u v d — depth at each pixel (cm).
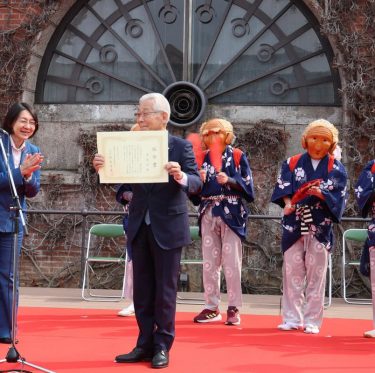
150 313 448
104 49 1059
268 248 986
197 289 987
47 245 1012
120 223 1005
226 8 1040
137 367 428
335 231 967
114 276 1000
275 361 461
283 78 1028
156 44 1051
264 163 999
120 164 419
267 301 862
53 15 1030
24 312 695
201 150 644
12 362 407
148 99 432
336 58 985
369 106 968
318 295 594
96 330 583
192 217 988
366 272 593
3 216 507
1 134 512
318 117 1000
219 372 421
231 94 1037
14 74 1019
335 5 980
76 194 1021
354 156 966
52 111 1041
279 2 1031
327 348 517
